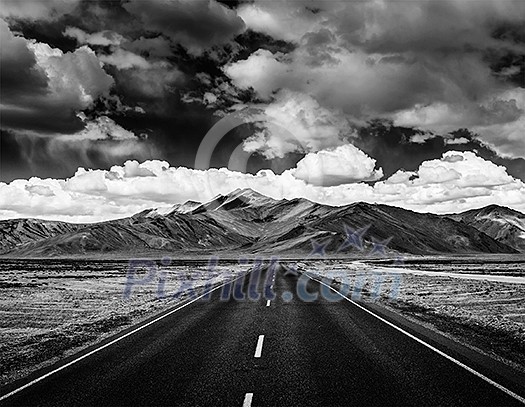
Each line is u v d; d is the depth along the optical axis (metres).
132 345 12.59
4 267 89.88
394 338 13.16
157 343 12.84
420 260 145.25
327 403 7.46
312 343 12.52
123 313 20.53
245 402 7.57
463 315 18.31
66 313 21.62
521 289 31.16
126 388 8.45
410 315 18.42
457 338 13.13
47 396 8.05
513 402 7.42
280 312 19.55
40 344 13.18
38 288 36.31
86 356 11.21
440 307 21.70
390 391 8.05
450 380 8.67
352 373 9.28
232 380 8.89
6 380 9.27
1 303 25.69
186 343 12.79
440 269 69.31
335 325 15.73
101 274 60.22
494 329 14.61
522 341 12.50
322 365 9.98
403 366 9.79
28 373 9.76
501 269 70.62
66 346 12.77
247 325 15.99
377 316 18.03
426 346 11.94
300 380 8.82
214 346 12.30
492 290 30.66
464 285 35.28
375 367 9.73
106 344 12.77
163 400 7.74
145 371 9.67
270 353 11.29
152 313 20.33
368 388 8.24
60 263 122.81
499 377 8.87
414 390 8.09
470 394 7.83
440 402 7.44
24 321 19.16
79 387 8.55
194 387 8.45
